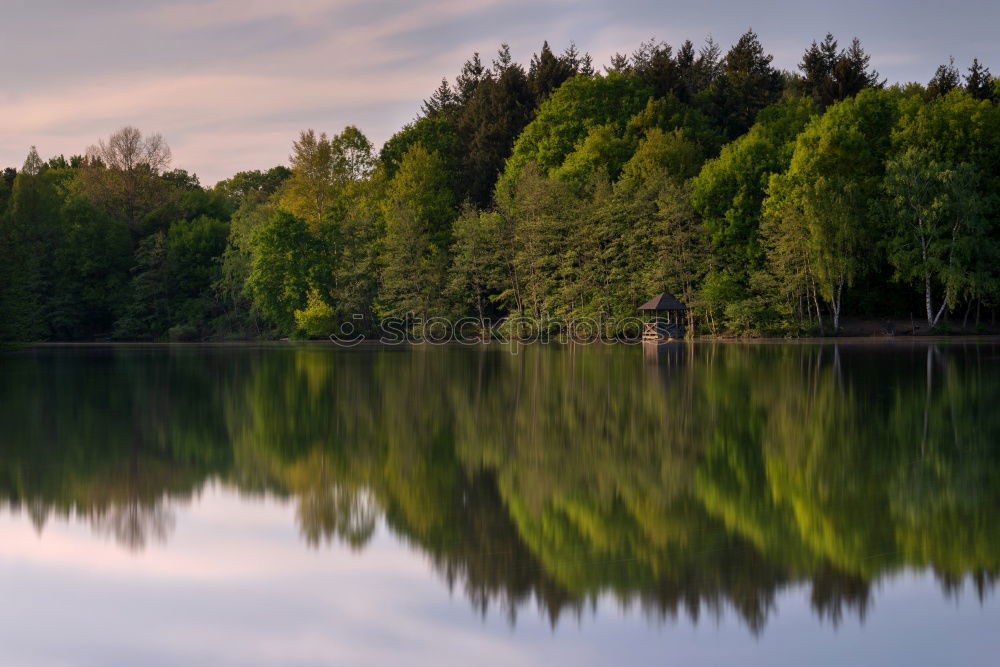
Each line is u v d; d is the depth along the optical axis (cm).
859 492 1714
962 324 7875
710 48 14100
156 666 1005
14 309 7206
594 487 1808
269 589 1238
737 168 8125
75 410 3112
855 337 7531
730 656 1009
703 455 2138
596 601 1163
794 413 2806
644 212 8219
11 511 1664
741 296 7900
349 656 1027
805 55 12500
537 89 12238
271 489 1838
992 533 1423
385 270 9275
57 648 1052
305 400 3397
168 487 1861
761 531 1453
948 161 7156
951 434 2373
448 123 12000
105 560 1370
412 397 3472
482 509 1642
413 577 1273
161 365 5544
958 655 1000
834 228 7162
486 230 9100
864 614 1113
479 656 1020
